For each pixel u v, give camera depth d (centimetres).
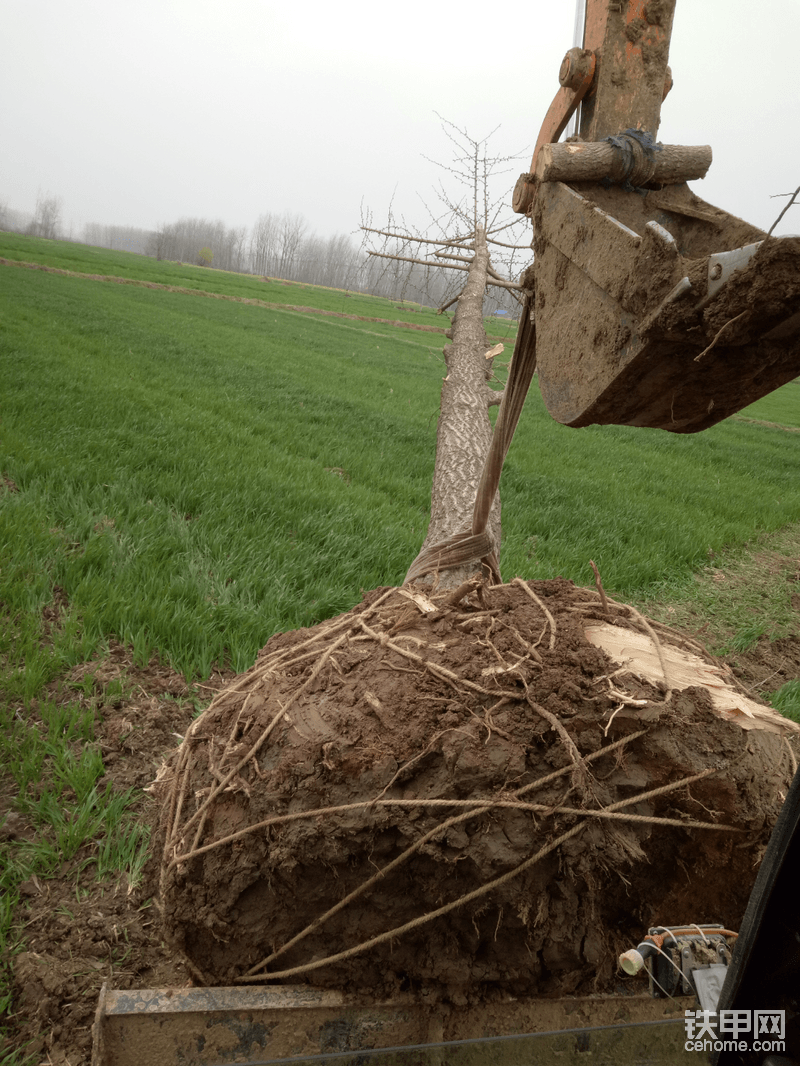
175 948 198
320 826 173
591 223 134
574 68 155
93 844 264
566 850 170
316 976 185
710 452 1512
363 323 3731
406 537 580
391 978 185
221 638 390
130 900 244
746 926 114
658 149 150
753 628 545
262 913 187
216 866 185
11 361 1031
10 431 680
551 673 186
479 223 905
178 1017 174
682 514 859
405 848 173
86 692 339
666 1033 177
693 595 618
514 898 172
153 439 752
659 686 187
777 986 115
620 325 123
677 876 183
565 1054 174
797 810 108
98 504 551
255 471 707
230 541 525
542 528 696
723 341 106
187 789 204
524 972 181
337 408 1244
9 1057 194
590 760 176
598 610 229
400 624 219
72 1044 199
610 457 1245
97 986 214
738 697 194
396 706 188
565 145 148
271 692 208
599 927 182
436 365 2352
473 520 270
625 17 154
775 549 816
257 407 1113
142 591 421
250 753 190
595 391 132
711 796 174
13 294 1969
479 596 223
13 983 213
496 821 170
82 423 776
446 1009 185
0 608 395
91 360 1197
